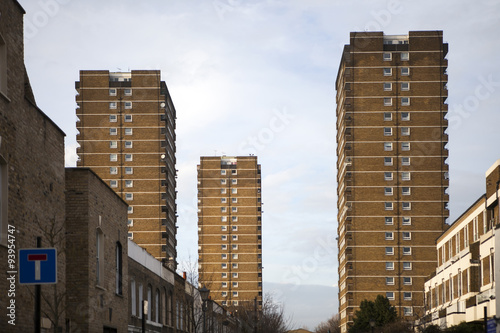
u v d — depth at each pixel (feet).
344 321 385.70
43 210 76.69
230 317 304.50
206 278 563.07
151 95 406.00
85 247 89.30
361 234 360.89
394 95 369.30
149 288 140.56
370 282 356.38
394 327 239.50
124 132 403.54
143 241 395.75
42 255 52.16
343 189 382.42
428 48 370.73
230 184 579.07
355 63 372.17
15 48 68.44
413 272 355.77
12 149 66.74
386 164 365.81
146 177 400.26
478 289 160.15
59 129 83.20
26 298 70.08
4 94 64.75
